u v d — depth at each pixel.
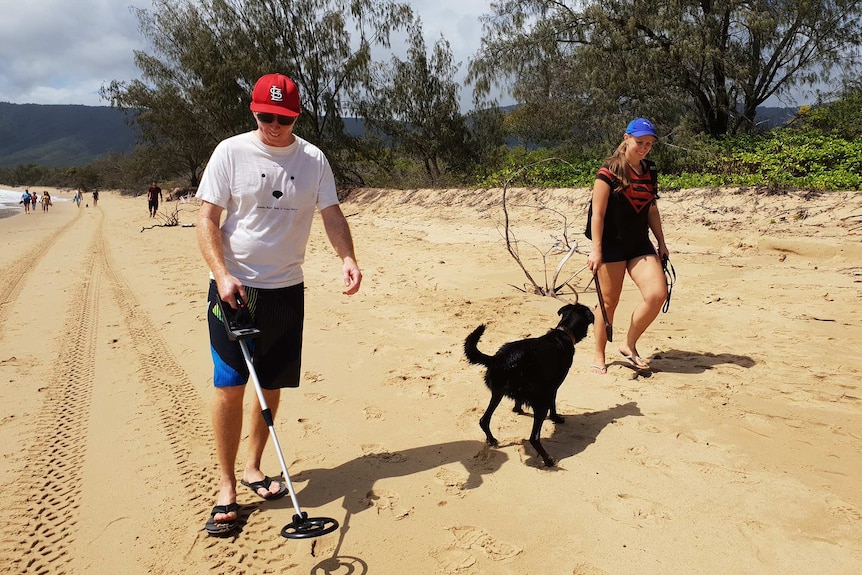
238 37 25.86
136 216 31.95
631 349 5.04
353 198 23.50
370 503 3.27
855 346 5.17
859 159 11.44
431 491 3.36
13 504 3.49
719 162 13.34
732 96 17.27
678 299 6.96
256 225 3.09
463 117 23.55
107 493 3.57
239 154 3.05
